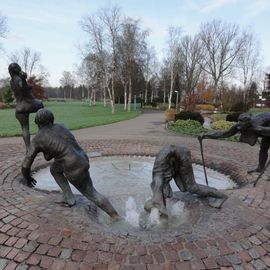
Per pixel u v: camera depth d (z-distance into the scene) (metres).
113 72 30.73
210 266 2.67
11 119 21.44
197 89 41.88
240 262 2.75
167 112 20.73
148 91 59.22
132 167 6.54
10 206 3.73
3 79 55.66
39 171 6.09
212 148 8.80
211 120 22.61
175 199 4.12
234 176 5.88
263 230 3.28
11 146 8.62
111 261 2.68
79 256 2.74
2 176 5.22
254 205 4.00
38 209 3.63
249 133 4.63
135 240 2.98
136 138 10.79
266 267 2.73
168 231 3.20
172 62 40.06
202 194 3.91
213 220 3.46
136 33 31.73
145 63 38.47
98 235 3.04
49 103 62.41
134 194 4.57
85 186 3.48
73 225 3.22
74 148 3.42
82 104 58.00
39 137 3.41
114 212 3.54
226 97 31.16
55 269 2.61
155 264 2.65
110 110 36.75
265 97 44.25
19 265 2.67
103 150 8.02
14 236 3.02
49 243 2.90
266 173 5.61
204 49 43.94
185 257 2.75
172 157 3.81
